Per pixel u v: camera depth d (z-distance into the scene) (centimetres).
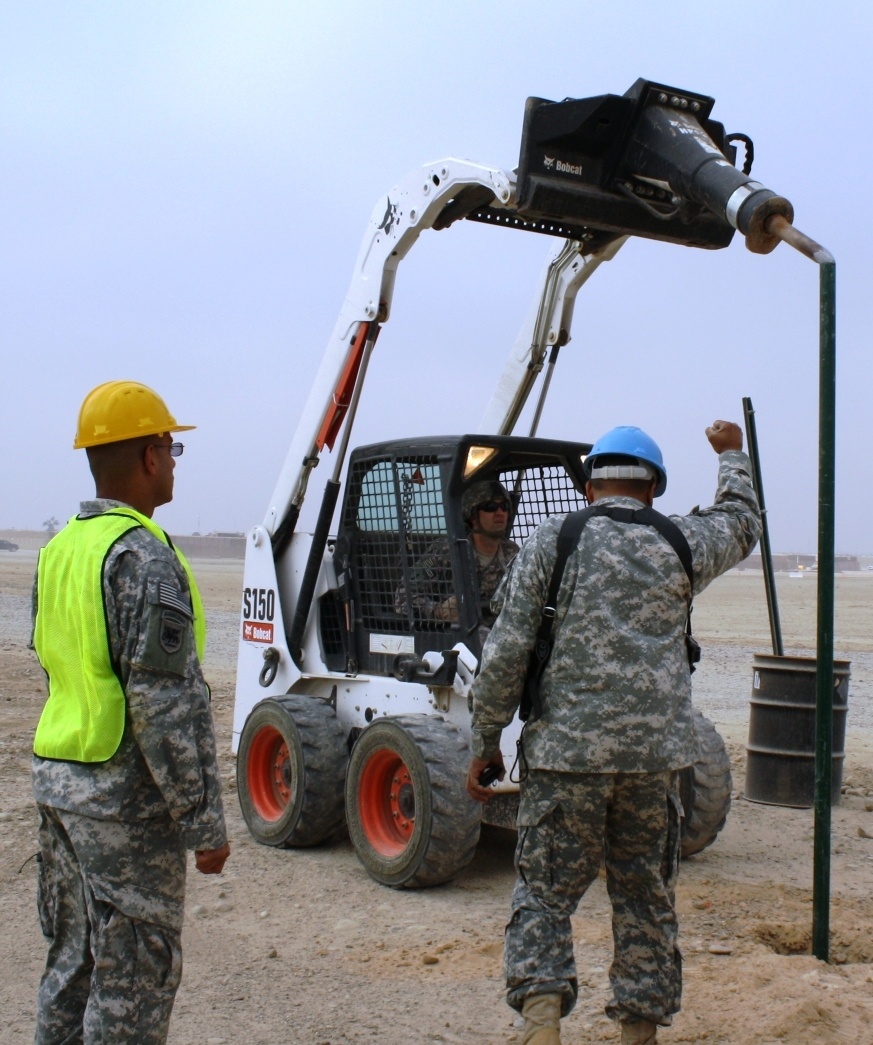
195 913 545
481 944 493
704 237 536
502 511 632
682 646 366
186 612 293
